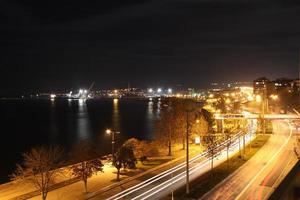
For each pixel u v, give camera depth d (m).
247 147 95.75
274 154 86.38
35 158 64.00
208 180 63.84
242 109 190.88
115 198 55.75
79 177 61.16
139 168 75.38
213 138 91.94
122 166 73.25
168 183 63.34
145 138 147.12
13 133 183.50
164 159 84.44
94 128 196.50
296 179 6.07
